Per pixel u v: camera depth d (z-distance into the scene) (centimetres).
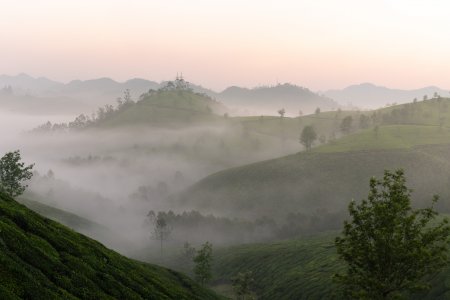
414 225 4072
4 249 3531
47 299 3117
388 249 3925
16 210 4941
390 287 4047
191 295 7462
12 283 2975
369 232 4094
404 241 4016
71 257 4516
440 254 3994
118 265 5800
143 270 6775
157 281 6512
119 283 4750
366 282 4034
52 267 3903
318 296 13150
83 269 4406
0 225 3925
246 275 14038
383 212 3978
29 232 4647
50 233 4981
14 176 9044
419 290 3991
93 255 5344
